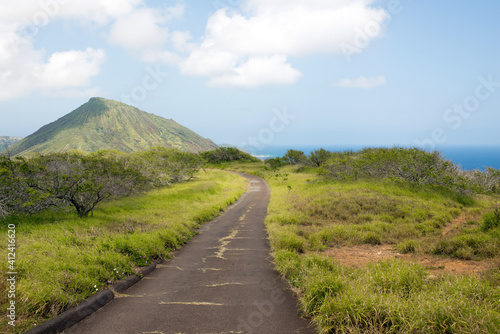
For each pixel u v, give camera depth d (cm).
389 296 356
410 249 722
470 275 421
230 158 6425
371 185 1817
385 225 993
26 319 338
